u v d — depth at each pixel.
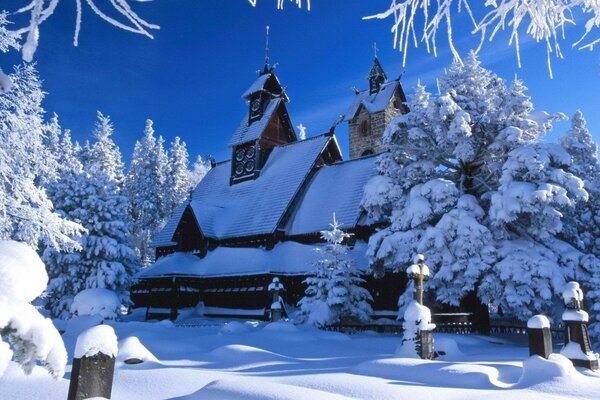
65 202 31.56
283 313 29.14
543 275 18.48
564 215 23.14
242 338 16.70
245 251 35.81
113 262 31.17
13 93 17.30
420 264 12.34
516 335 21.38
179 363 10.31
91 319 15.75
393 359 9.41
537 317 9.69
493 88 24.16
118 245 31.69
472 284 19.80
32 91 17.47
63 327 17.75
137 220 63.66
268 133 45.12
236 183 45.25
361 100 49.69
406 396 6.69
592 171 32.22
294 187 38.50
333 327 24.17
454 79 24.48
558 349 16.53
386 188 23.98
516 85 23.02
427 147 24.16
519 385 7.79
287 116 46.44
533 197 18.94
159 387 7.19
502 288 19.39
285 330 19.28
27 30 1.88
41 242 29.70
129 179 71.50
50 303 30.03
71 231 18.28
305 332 19.03
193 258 38.72
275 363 10.42
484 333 21.66
